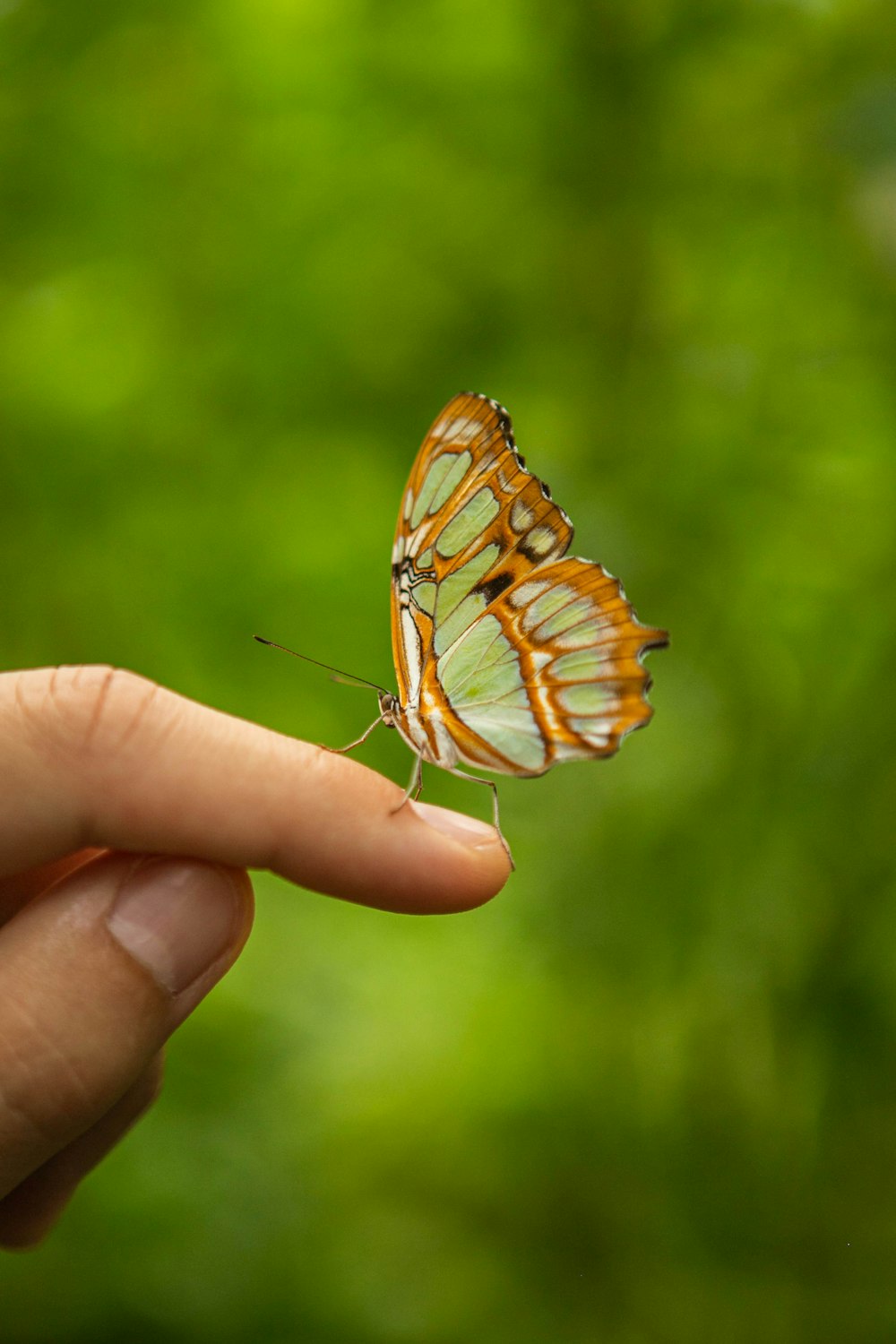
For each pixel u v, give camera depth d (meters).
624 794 0.56
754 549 0.56
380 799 0.47
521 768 0.48
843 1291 0.53
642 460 0.56
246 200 0.58
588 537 0.56
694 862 0.55
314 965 0.60
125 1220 0.56
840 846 0.53
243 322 0.58
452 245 0.58
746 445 0.56
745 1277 0.54
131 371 0.58
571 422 0.57
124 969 0.46
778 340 0.56
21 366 0.58
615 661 0.48
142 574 0.58
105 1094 0.45
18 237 0.58
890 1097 0.53
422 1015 0.59
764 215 0.56
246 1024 0.58
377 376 0.58
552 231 0.57
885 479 0.55
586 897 0.56
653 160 0.56
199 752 0.46
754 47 0.55
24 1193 0.48
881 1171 0.53
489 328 0.57
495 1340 0.55
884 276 0.55
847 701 0.54
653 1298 0.54
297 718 0.58
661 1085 0.55
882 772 0.53
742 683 0.56
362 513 0.59
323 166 0.58
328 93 0.57
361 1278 0.56
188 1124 0.57
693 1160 0.55
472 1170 0.57
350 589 0.58
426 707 0.49
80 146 0.57
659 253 0.56
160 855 0.46
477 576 0.49
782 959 0.54
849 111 0.53
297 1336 0.55
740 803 0.55
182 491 0.58
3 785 0.46
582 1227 0.55
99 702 0.46
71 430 0.58
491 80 0.56
